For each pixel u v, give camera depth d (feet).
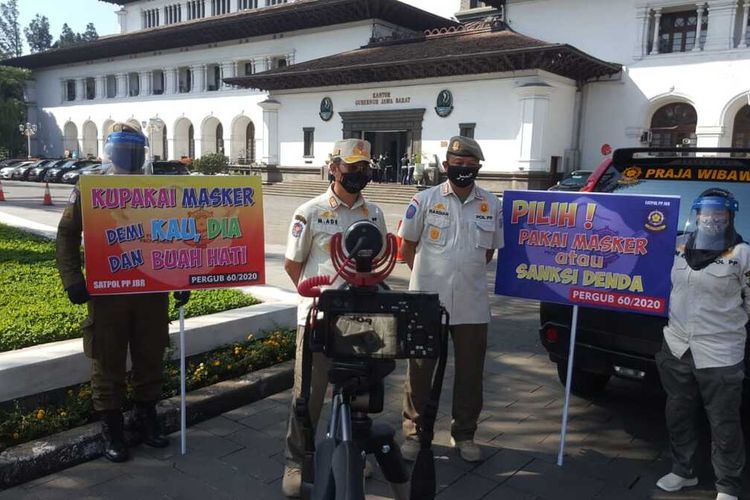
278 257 36.86
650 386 13.15
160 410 13.52
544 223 12.58
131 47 149.59
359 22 112.37
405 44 103.86
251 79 107.96
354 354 8.10
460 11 120.47
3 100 177.47
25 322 15.83
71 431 12.39
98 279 11.62
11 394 12.79
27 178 133.69
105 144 12.62
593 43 90.07
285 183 107.86
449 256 12.26
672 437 11.72
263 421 14.35
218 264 12.73
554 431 14.47
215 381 15.53
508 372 18.44
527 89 81.41
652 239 11.60
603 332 13.58
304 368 8.82
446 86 90.94
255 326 18.16
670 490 11.74
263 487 11.43
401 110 96.07
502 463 12.79
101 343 11.91
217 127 140.15
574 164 90.33
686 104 84.53
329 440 8.25
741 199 13.12
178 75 145.59
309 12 112.78
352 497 7.42
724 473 10.97
